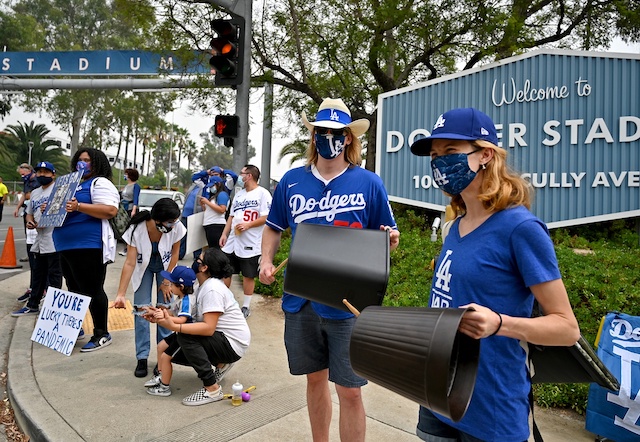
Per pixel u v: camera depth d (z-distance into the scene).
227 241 5.66
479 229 1.56
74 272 4.29
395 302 5.41
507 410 1.50
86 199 4.23
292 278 2.05
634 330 2.89
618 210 7.27
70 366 3.96
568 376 1.61
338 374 2.30
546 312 1.42
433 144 1.66
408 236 7.95
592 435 3.08
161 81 16.27
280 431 2.96
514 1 9.67
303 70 11.53
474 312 1.27
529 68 7.86
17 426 3.24
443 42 10.23
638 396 2.77
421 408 1.77
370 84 12.49
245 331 3.58
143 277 3.92
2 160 45.19
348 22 10.51
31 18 38.34
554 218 7.64
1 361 4.28
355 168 2.42
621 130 7.27
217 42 6.90
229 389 3.58
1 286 6.92
